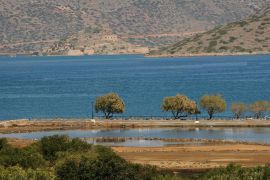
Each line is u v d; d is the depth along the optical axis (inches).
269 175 3757.4
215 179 3855.8
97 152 5132.9
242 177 3818.9
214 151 6825.8
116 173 4377.5
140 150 6948.8
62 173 4347.9
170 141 7849.4
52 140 5772.6
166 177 4308.6
